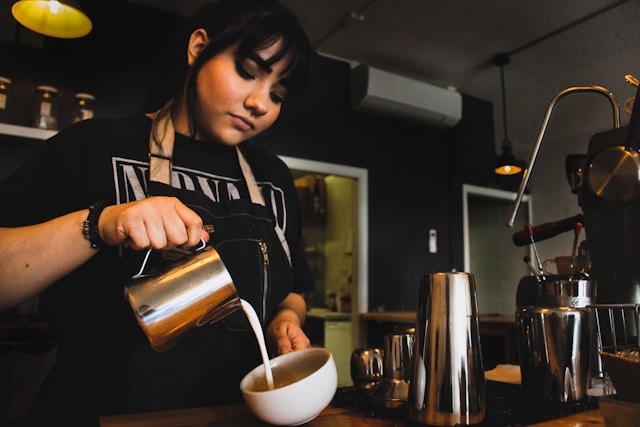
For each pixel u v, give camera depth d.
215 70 0.91
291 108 3.57
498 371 1.04
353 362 0.89
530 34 2.99
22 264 0.71
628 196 0.78
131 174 0.98
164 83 1.12
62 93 2.83
